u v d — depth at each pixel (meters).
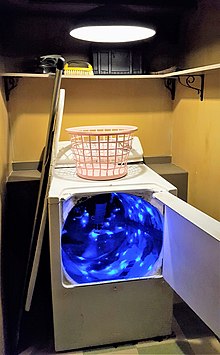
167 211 1.78
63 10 2.17
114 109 2.61
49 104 2.50
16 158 2.52
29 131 2.50
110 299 1.92
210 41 2.03
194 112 2.29
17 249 2.28
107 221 2.23
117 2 1.90
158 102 2.66
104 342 1.98
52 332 2.11
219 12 1.90
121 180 2.01
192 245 1.51
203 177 2.20
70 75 2.26
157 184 1.96
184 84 2.43
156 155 2.74
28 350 1.97
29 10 2.18
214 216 2.07
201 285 1.44
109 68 2.38
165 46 2.54
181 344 1.99
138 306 1.96
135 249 2.15
